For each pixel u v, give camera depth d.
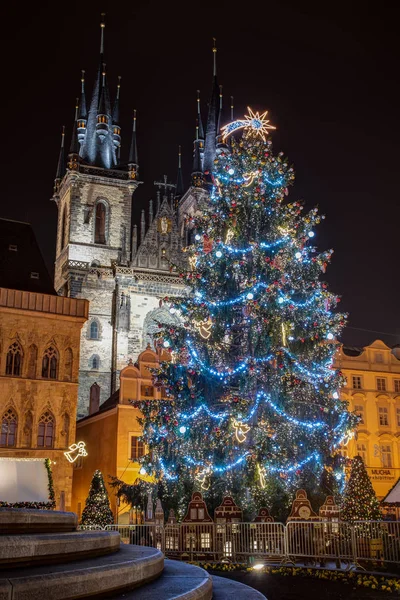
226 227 35.91
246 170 36.88
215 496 32.44
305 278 36.00
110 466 47.06
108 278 76.19
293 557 24.19
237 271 35.00
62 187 86.44
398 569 20.78
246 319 34.50
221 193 37.66
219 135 92.44
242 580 20.30
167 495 33.81
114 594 8.77
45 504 31.31
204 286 35.88
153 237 79.81
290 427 33.19
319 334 34.47
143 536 27.00
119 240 81.88
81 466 53.56
